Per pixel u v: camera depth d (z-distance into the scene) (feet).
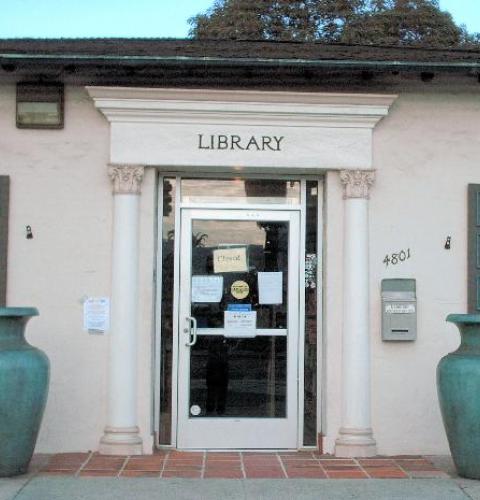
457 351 21.04
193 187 24.44
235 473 21.16
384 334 23.47
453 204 24.03
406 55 23.82
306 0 78.38
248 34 76.02
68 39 28.17
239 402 24.14
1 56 22.07
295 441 24.08
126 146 23.24
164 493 19.04
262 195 24.59
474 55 24.07
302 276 24.36
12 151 23.36
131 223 23.16
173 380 24.03
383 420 23.54
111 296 23.21
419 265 23.85
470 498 18.94
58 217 23.38
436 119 24.09
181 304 24.14
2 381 19.43
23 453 20.20
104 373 23.22
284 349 24.31
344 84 23.84
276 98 23.16
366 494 19.21
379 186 23.86
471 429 20.21
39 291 23.29
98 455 22.82
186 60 22.39
